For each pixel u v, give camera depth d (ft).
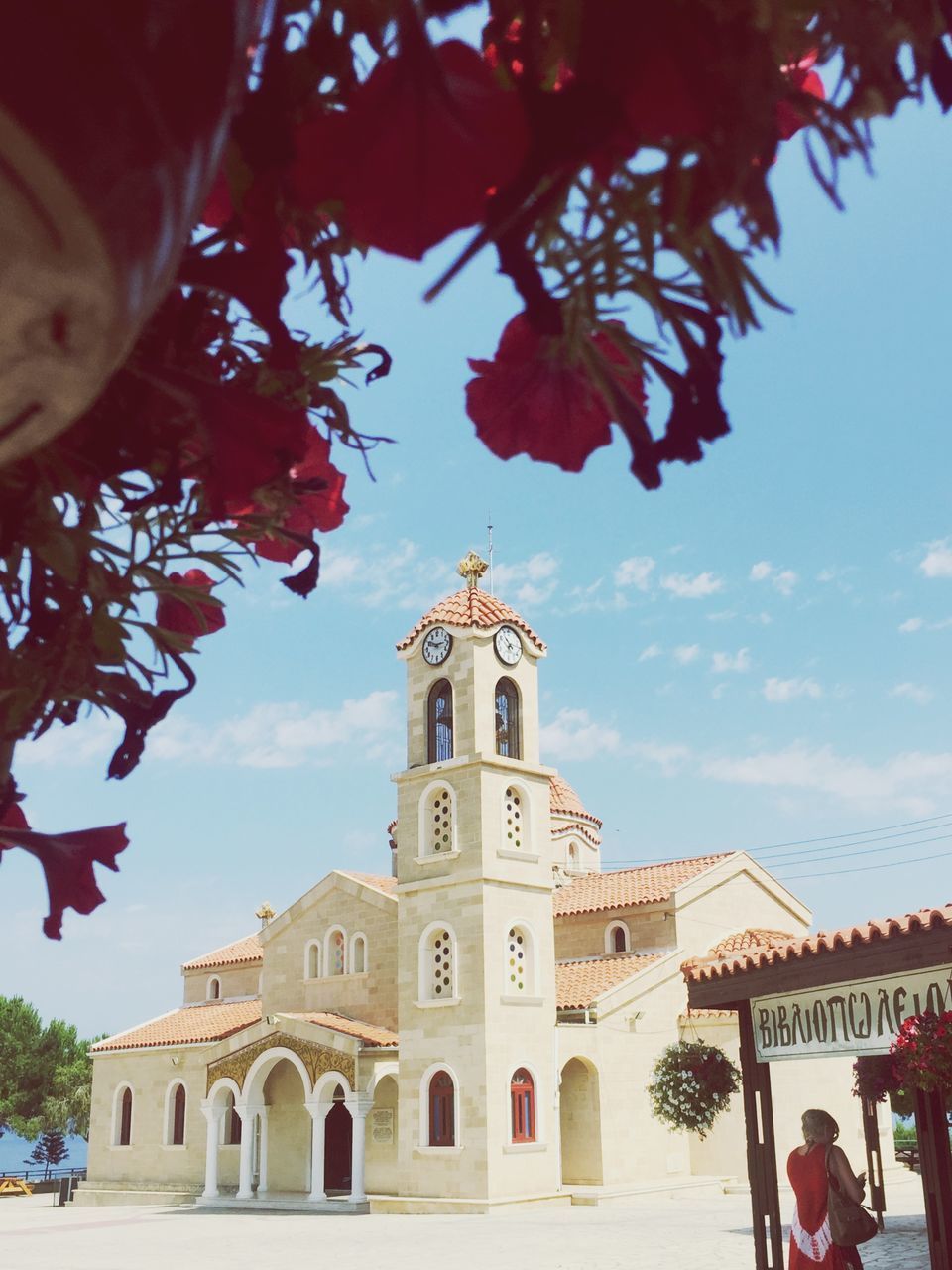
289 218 2.56
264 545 3.25
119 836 3.30
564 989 106.52
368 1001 109.19
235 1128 116.37
